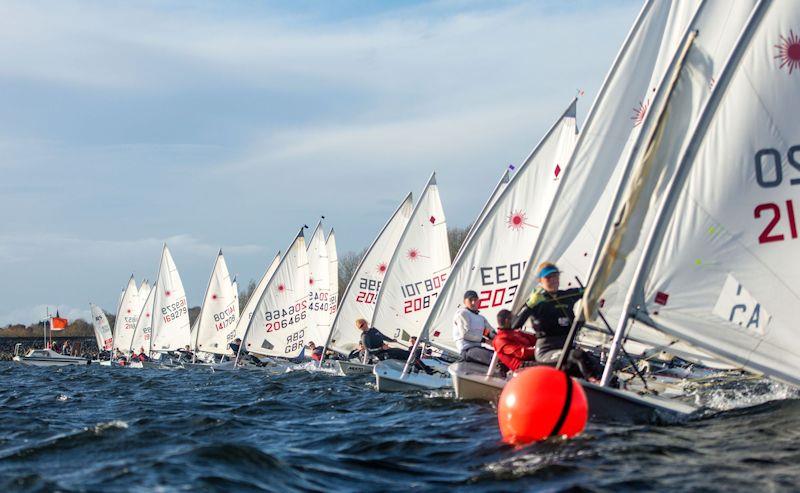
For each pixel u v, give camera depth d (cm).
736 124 1456
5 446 1536
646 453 1162
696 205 1466
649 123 1606
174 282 7288
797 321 1438
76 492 1038
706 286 1465
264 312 5162
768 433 1296
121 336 9500
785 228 1444
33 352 9119
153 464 1201
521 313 1692
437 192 3600
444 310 2519
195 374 4872
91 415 2108
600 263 1538
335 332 4216
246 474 1145
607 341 1797
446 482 1091
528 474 1086
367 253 4188
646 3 1948
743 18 1631
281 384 3247
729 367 2008
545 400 1266
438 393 2312
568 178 1980
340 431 1595
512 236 2494
